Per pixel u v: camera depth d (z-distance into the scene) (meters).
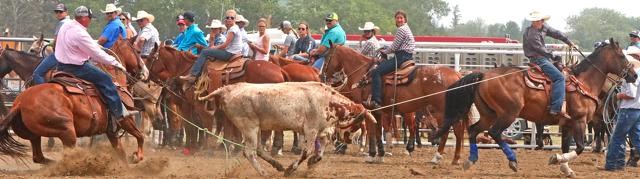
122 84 14.77
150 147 19.72
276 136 18.50
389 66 17.22
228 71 17.31
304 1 70.38
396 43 17.11
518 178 14.19
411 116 19.47
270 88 13.18
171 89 17.89
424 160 18.28
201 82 17.22
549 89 14.91
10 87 22.22
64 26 13.23
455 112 15.22
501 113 14.86
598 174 15.25
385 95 17.27
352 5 71.88
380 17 74.31
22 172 13.48
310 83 13.35
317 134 13.38
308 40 21.52
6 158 15.44
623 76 15.48
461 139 16.94
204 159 16.98
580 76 15.46
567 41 15.42
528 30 15.19
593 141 21.56
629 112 15.73
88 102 13.14
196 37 19.80
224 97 13.25
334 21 19.09
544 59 15.04
